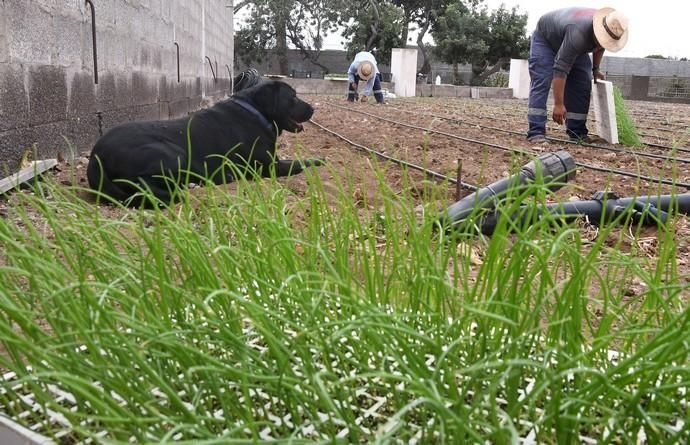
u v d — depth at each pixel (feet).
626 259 5.52
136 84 26.68
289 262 5.71
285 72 130.41
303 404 4.25
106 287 4.44
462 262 6.27
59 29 18.38
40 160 17.11
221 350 5.38
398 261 6.09
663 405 4.47
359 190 15.88
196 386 4.88
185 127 16.53
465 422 3.70
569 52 26.25
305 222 7.78
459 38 123.24
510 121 40.96
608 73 109.70
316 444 3.64
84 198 15.30
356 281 5.83
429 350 5.41
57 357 4.28
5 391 5.19
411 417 4.82
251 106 17.99
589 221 13.43
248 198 7.88
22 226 11.30
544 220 4.99
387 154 24.02
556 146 27.17
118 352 4.47
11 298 5.01
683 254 11.70
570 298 4.72
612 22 25.39
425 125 36.06
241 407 4.58
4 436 4.50
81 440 4.52
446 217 5.89
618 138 28.35
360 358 5.05
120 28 24.20
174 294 5.09
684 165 22.53
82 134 20.52
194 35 42.52
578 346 4.66
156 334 4.33
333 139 28.89
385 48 127.75
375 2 129.49
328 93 85.76
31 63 16.63
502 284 4.95
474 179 18.81
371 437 4.34
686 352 4.03
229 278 5.25
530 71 28.76
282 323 5.25
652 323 5.80
